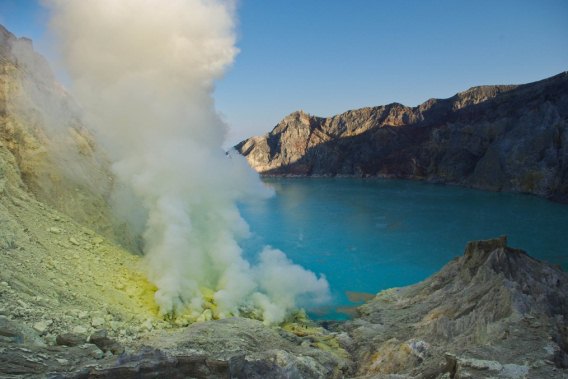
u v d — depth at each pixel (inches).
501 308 685.3
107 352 457.4
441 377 491.2
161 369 399.9
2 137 821.9
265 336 708.0
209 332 666.8
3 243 602.5
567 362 511.2
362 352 713.0
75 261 730.2
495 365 472.1
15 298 502.6
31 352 398.9
